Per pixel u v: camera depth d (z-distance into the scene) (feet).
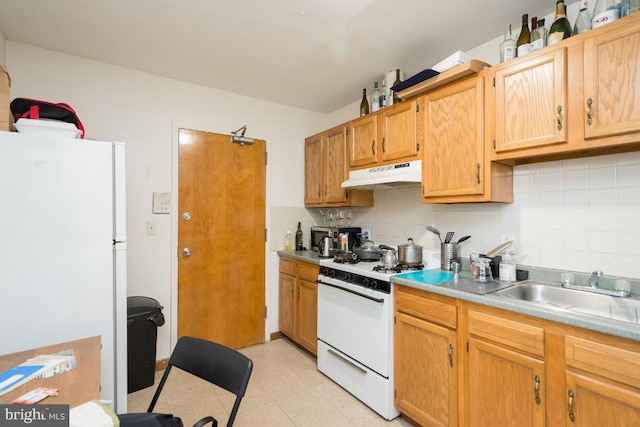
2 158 4.21
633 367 3.36
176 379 7.80
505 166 5.95
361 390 6.73
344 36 6.50
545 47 4.78
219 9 5.60
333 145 9.53
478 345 4.81
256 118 10.02
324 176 9.91
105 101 7.65
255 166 10.01
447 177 6.19
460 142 5.95
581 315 3.80
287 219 10.69
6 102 4.60
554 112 4.65
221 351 3.98
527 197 5.96
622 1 4.34
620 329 3.38
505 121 5.27
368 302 6.53
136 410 6.48
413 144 6.91
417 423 5.87
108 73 7.69
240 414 6.35
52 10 5.61
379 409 6.29
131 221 7.98
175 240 8.55
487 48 6.72
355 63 7.70
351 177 8.67
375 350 6.42
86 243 4.74
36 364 3.23
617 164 4.91
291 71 8.13
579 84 4.42
